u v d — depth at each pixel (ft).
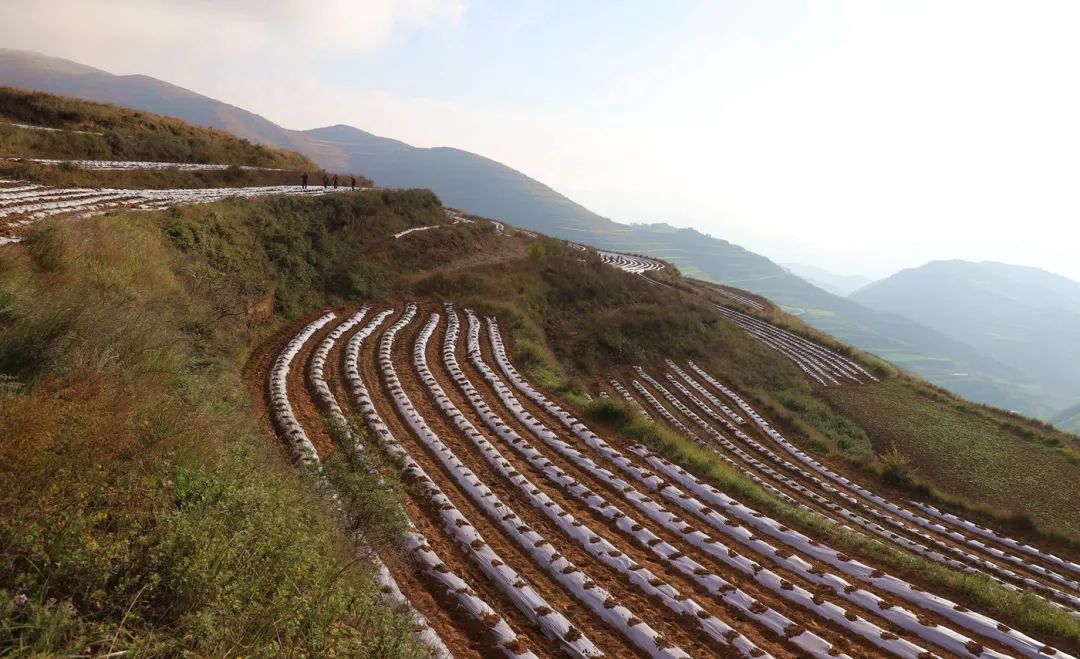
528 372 81.51
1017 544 60.49
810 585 34.30
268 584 16.98
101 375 23.38
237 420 34.40
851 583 35.50
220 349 52.90
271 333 70.18
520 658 22.89
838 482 74.43
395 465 40.27
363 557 24.11
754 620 29.22
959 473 89.51
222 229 79.10
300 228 101.30
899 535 56.49
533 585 29.35
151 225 66.28
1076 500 81.41
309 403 50.57
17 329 24.02
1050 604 36.17
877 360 159.53
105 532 15.56
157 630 13.60
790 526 44.68
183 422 23.16
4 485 14.90
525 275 135.64
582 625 26.71
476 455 46.24
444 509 34.88
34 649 11.36
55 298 29.78
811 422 106.93
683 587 31.60
